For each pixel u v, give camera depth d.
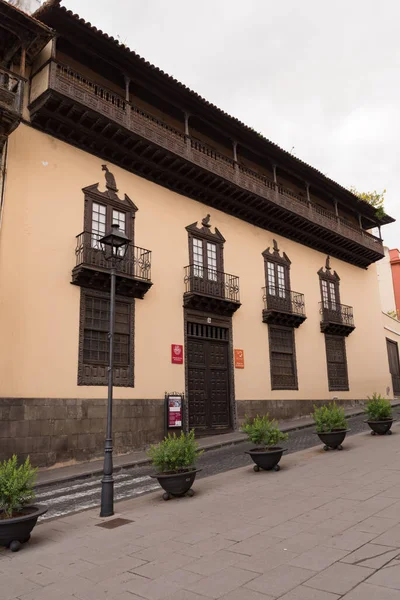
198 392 16.80
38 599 4.65
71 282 13.64
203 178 17.67
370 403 14.40
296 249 22.92
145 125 15.59
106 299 14.42
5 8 12.07
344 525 5.96
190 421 16.25
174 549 5.73
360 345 25.69
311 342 22.38
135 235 15.72
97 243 14.27
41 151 13.82
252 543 5.64
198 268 17.56
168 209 17.14
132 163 16.06
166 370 15.65
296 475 9.46
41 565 5.62
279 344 20.53
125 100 15.30
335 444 11.98
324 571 4.58
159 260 16.30
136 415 14.41
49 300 13.06
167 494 8.54
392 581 4.19
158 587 4.64
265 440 10.48
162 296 16.11
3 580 5.22
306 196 23.67
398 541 5.17
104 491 7.80
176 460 8.73
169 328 16.09
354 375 24.56
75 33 14.09
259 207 20.17
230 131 19.06
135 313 15.15
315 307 23.16
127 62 15.30
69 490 10.08
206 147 17.89
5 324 12.07
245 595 4.24
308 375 21.62
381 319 28.31
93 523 7.36
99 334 14.11
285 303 20.89
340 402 22.98
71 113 13.93
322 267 24.41
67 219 13.98
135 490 9.73
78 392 13.17
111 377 8.42
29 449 11.88
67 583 4.99
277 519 6.55
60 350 13.01
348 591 4.09
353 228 25.48
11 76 12.56
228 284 18.58
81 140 14.79
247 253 20.05
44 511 6.60
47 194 13.66
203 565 5.09
